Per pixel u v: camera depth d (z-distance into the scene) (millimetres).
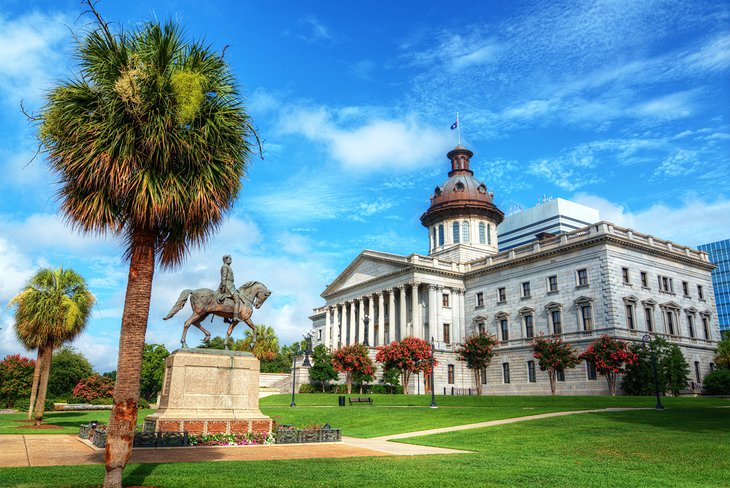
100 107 13305
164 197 13148
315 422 36594
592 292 64312
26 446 21000
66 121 13375
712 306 72688
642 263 66438
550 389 66500
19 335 35781
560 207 170875
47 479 13133
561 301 68062
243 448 21016
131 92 12898
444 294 81875
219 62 15023
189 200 13781
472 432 27734
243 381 24188
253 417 23797
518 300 74125
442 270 81188
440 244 94562
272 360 103188
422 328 80938
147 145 13266
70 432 28641
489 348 70312
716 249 163375
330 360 75188
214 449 20469
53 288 35844
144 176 13102
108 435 11852
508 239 185250
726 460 17859
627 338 60812
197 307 24547
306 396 61500
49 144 13664
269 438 22984
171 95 13539
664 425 27453
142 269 13133
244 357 24438
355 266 94312
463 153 100500
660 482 14086
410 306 82500
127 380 12211
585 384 62406
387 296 87750
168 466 15602
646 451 19969
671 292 68188
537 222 176625
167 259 14773
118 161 13023
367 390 71062
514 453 20578
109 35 13516
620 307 62250
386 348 67625
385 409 41812
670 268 69375
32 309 34688
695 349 67188
